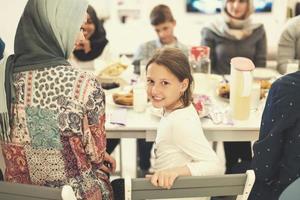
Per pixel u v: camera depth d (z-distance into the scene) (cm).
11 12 219
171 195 113
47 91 117
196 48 233
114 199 145
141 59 255
